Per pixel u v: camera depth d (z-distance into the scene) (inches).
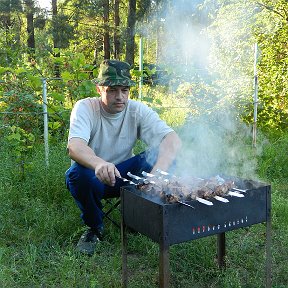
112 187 134.6
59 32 781.9
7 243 137.6
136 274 120.8
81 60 248.8
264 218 102.4
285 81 299.0
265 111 305.1
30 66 293.0
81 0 883.4
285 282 118.2
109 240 139.4
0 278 110.6
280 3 307.4
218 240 123.4
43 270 120.0
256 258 129.7
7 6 764.6
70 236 134.6
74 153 118.2
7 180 177.2
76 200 131.9
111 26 888.3
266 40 314.7
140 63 367.9
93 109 129.5
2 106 247.9
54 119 245.1
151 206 92.2
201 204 92.3
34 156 203.8
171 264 124.0
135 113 133.8
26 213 152.7
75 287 110.6
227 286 110.3
